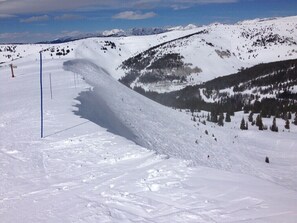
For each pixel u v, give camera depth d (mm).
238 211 9953
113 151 16781
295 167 79312
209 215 9859
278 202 10391
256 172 67688
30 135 20703
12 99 36125
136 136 39500
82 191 12508
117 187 12492
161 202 11008
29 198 12328
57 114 26266
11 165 15977
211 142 73062
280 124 144125
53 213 10938
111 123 33438
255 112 174875
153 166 14375
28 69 71750
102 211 10734
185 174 13242
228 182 12227
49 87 44031
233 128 123438
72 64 81688
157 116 64062
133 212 10531
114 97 57781
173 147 48750
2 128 23203
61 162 15883
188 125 77375
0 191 13188
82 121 23797
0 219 10859
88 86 46000
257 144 102250
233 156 71312
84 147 17797
